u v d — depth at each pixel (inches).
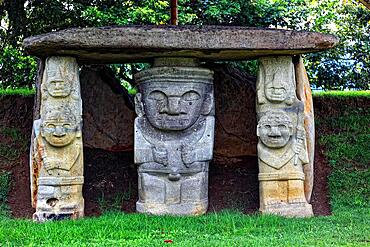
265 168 248.4
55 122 239.8
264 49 240.4
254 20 462.6
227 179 288.5
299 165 248.4
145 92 255.9
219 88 308.2
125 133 309.9
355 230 206.5
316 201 268.8
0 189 273.7
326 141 314.7
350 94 355.3
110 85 315.3
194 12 448.5
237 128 306.8
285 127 247.1
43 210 235.8
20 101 332.5
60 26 430.9
